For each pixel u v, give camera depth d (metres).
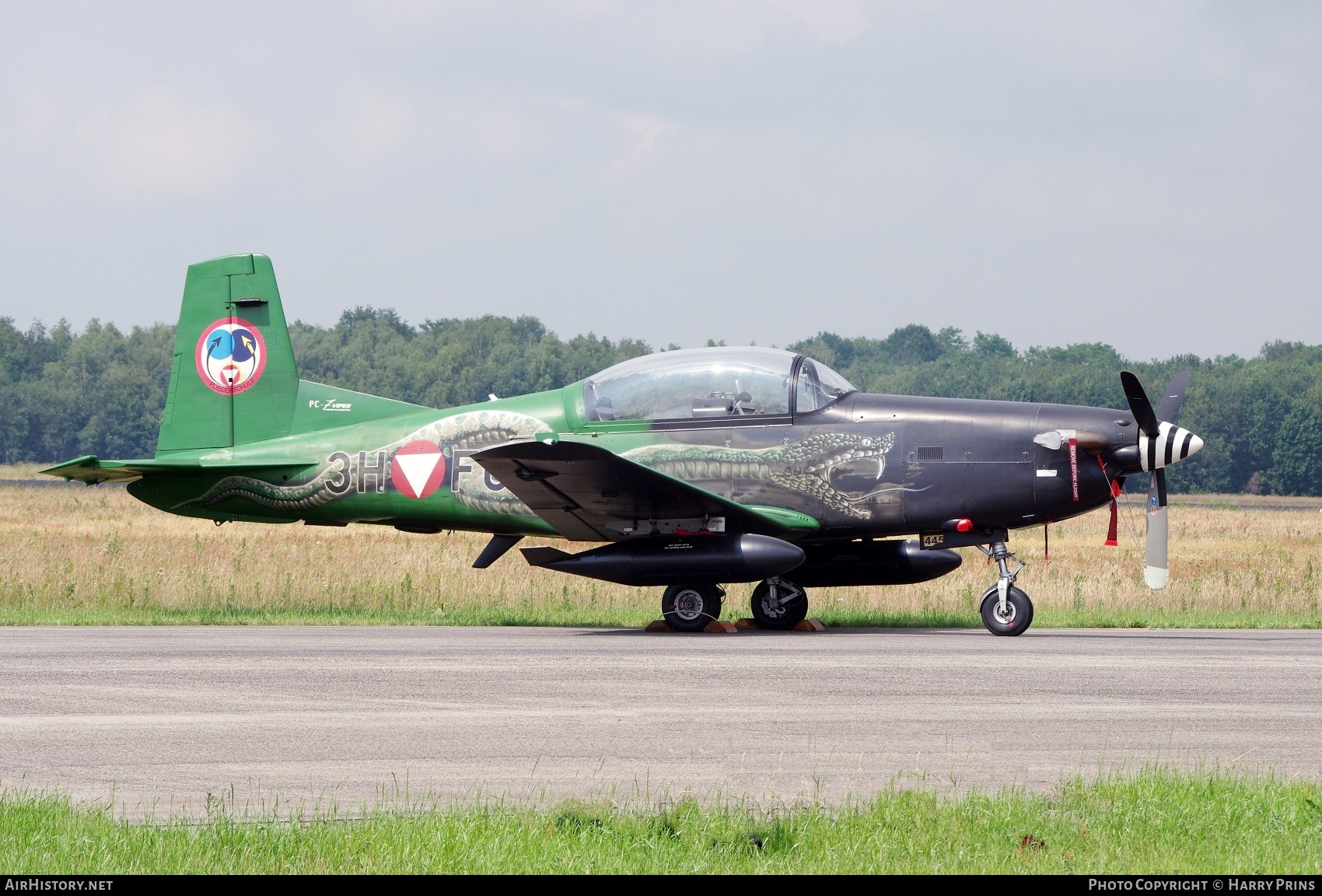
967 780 21.33
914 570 47.12
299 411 53.28
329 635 43.88
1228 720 26.53
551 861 16.48
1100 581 63.19
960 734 24.98
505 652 37.97
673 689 30.33
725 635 44.78
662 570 44.72
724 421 46.66
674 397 47.25
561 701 28.66
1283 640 42.75
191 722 26.12
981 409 45.62
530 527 49.69
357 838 17.20
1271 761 22.81
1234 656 36.94
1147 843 17.55
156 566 67.31
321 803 19.69
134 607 55.44
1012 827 18.16
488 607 55.72
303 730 25.25
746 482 46.22
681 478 46.72
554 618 50.91
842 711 27.41
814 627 47.69
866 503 45.53
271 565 67.38
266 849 16.77
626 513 46.50
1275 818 18.44
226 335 54.06
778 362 47.19
